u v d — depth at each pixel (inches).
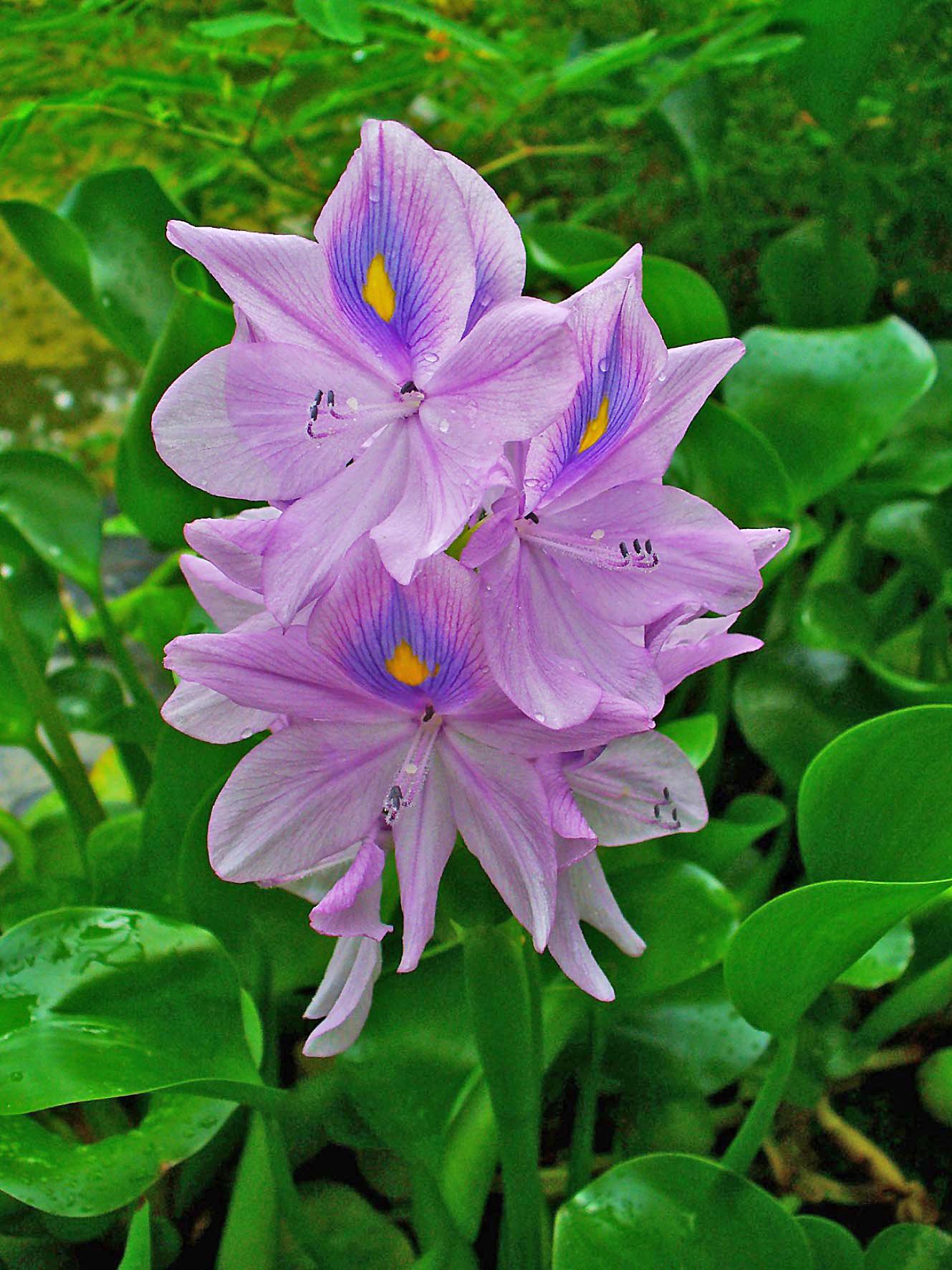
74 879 13.0
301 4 11.5
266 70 14.7
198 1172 11.0
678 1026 10.9
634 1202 8.6
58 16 12.6
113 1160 8.8
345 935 6.5
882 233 17.2
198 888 10.2
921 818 8.0
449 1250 9.5
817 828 8.4
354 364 6.2
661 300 12.8
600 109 17.3
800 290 15.4
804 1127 12.2
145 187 13.7
